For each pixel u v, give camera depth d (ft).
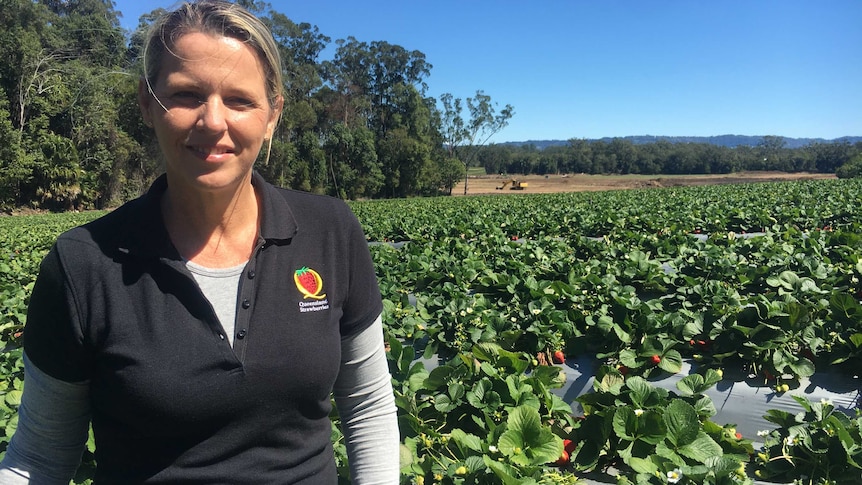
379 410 6.61
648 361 16.94
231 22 5.57
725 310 19.49
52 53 170.19
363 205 137.80
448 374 14.40
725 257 28.89
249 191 6.04
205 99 5.45
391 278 29.37
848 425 12.23
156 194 5.87
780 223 53.98
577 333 18.67
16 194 151.64
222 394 5.36
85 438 5.99
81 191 162.30
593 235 54.34
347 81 253.85
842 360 15.64
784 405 15.62
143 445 5.47
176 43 5.40
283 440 5.77
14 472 5.52
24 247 56.95
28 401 5.54
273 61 5.92
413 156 246.47
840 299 17.72
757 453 13.57
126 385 5.20
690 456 11.46
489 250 38.04
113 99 172.45
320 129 249.14
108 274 5.34
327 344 5.88
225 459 5.53
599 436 12.84
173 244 5.64
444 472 11.04
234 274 5.76
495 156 539.29
